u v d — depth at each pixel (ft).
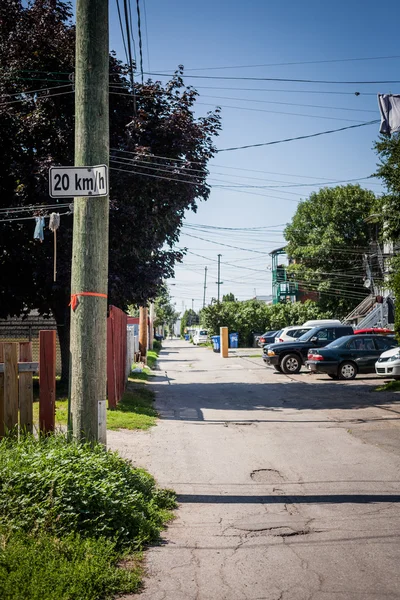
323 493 22.40
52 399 22.35
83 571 13.41
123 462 20.90
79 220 20.40
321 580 14.24
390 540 17.07
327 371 67.10
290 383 65.72
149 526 17.29
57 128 50.57
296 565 15.21
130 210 49.01
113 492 17.61
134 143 49.52
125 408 43.37
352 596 13.30
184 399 53.47
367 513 19.81
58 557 14.12
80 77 20.65
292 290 210.38
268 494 22.31
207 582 14.14
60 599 12.20
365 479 24.47
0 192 53.52
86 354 20.21
